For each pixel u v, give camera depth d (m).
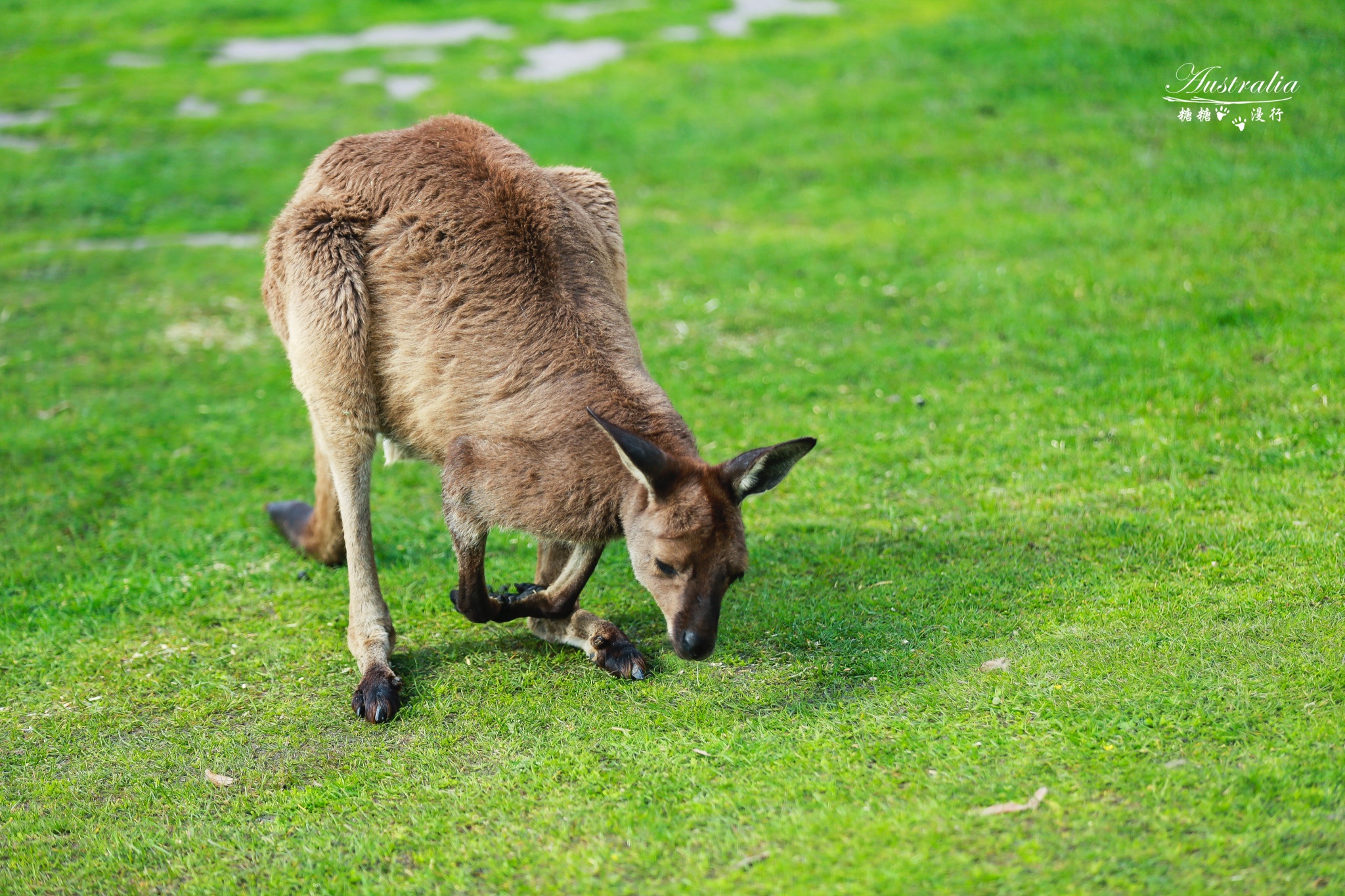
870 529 5.75
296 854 3.67
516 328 4.43
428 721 4.39
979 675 4.27
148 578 5.70
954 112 12.93
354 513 4.75
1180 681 4.05
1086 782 3.55
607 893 3.30
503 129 13.71
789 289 9.36
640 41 17.58
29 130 14.39
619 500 4.22
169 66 17.41
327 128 14.20
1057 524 5.55
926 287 9.10
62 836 3.88
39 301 9.83
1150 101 12.34
